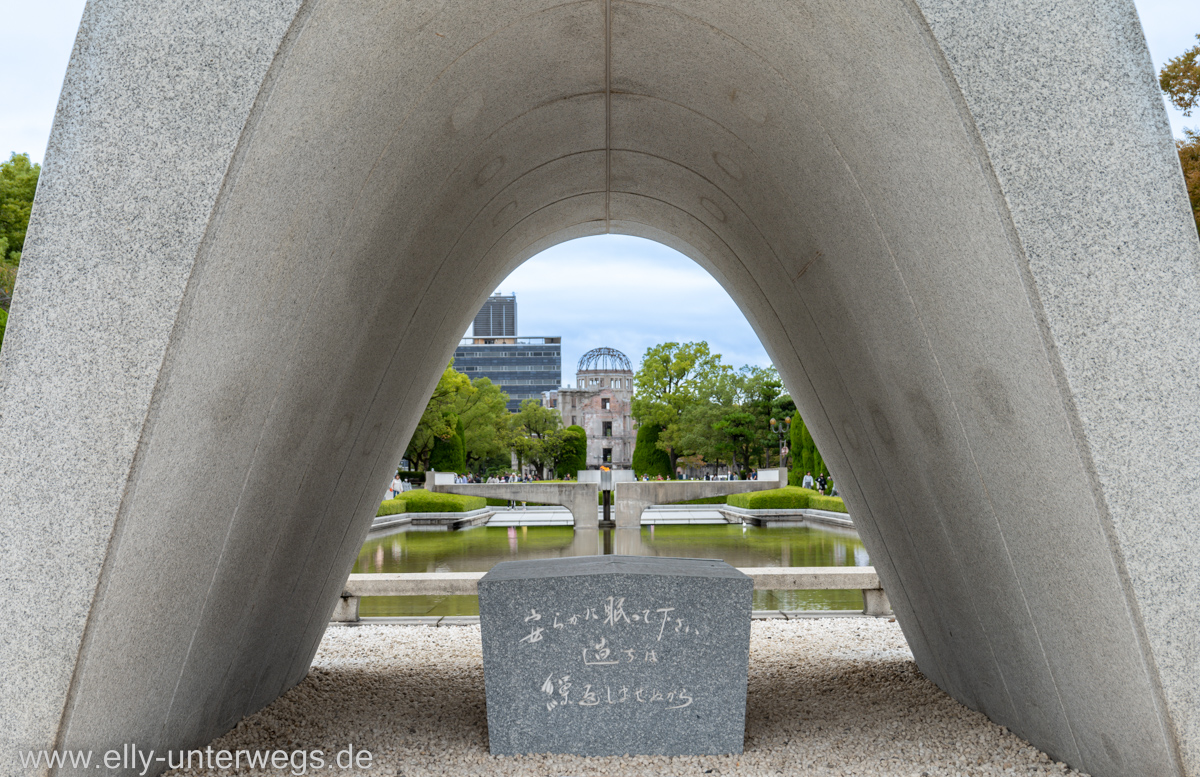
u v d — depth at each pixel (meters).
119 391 2.41
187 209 2.38
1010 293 2.54
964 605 3.89
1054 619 2.99
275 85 2.38
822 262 3.81
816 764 3.60
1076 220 2.43
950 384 3.08
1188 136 12.60
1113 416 2.46
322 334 3.30
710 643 3.73
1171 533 2.47
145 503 2.51
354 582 7.77
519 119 3.86
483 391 45.22
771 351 5.84
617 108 4.14
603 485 27.91
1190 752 2.57
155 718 3.16
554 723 3.72
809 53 2.82
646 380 47.34
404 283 3.98
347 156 2.86
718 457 47.19
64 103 2.42
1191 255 2.44
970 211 2.56
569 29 3.26
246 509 3.24
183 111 2.39
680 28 3.20
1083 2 2.42
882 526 4.73
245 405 2.90
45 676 2.47
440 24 2.76
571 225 6.21
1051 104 2.42
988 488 3.10
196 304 2.44
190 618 3.12
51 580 2.45
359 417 4.22
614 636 3.71
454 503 26.34
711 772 3.52
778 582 7.75
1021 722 3.80
